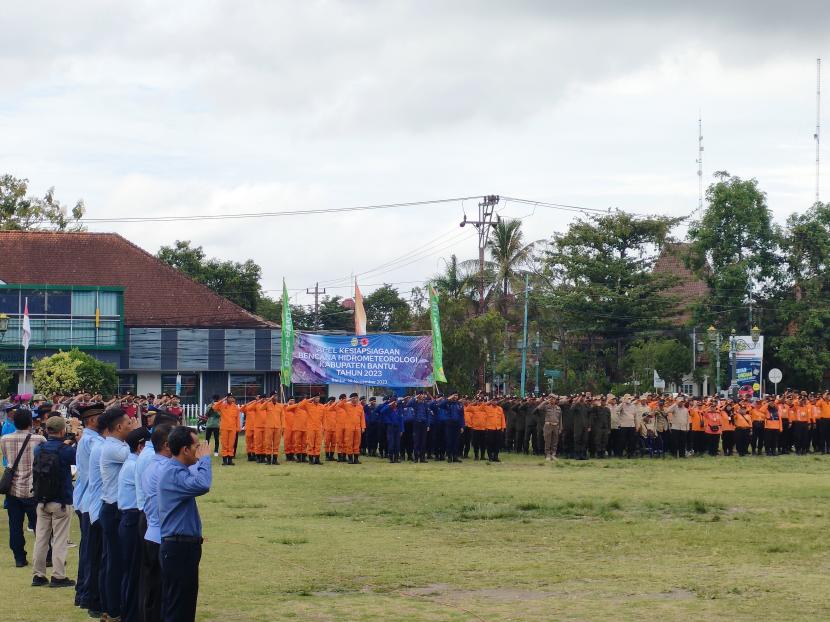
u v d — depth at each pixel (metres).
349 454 34.31
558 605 12.67
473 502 22.84
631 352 65.00
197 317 59.78
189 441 9.85
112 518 11.80
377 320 90.75
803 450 39.31
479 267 64.88
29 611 12.59
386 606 12.68
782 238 61.41
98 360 53.03
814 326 59.12
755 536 18.12
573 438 36.50
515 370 67.19
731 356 56.28
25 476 15.27
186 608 9.77
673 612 12.19
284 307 38.72
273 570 15.07
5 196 74.06
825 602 12.73
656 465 33.59
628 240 65.81
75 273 60.31
